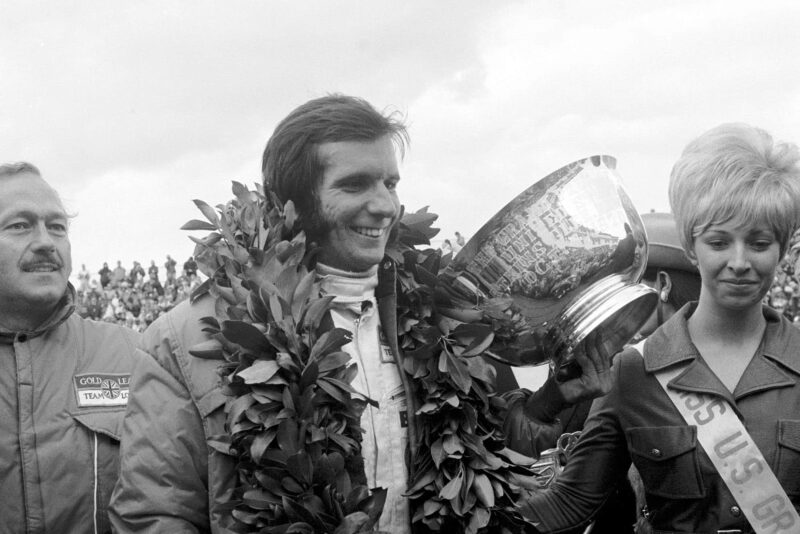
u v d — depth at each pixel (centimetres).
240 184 245
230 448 214
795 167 229
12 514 282
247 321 220
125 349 312
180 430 221
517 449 271
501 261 255
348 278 238
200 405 221
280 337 216
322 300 222
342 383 217
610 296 259
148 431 222
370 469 231
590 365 262
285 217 233
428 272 245
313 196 231
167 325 231
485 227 256
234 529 213
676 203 238
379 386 238
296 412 213
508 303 255
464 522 229
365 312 241
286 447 209
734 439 238
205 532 224
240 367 216
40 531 282
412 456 236
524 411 274
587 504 265
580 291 260
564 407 270
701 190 229
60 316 302
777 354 240
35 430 287
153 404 224
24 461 284
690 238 237
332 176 229
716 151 230
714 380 242
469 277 257
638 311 275
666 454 245
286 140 233
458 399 235
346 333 219
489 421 241
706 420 241
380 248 234
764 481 235
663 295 342
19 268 293
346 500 211
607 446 262
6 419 287
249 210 238
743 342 245
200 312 231
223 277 233
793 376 239
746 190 223
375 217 231
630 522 298
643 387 252
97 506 289
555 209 257
